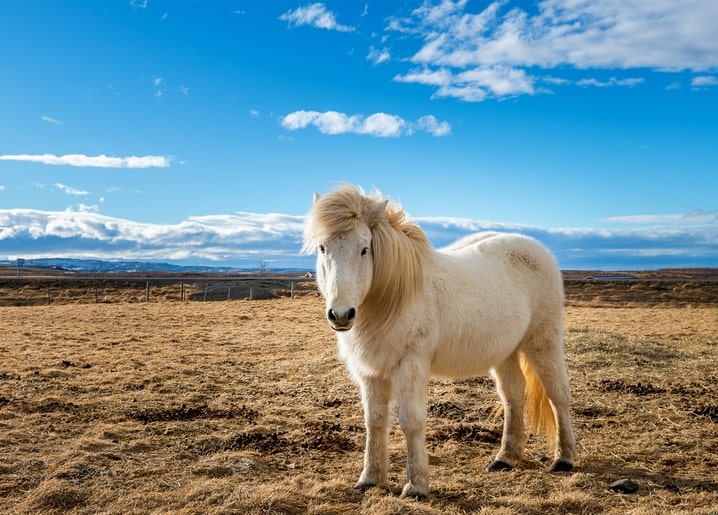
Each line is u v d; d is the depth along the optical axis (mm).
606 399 6527
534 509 3629
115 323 14266
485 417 5953
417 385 3797
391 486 3996
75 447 4586
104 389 6914
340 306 3463
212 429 5375
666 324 14656
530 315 4664
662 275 56719
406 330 3773
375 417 3980
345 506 3652
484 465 4609
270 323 14711
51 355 9141
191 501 3656
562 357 4777
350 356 3990
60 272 59406
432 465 4594
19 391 6629
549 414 4770
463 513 3590
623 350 9305
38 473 4078
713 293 29781
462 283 4195
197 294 28203
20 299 26766
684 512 3461
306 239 3900
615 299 28719
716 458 4582
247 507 3527
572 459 4508
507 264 4723
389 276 3715
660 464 4508
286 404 6453
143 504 3627
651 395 6703
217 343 11070
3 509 3553
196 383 7391
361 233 3639
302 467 4461
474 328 4160
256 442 4949
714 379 7477
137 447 4766
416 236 4051
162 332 12609
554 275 4902
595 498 3785
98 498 3711
